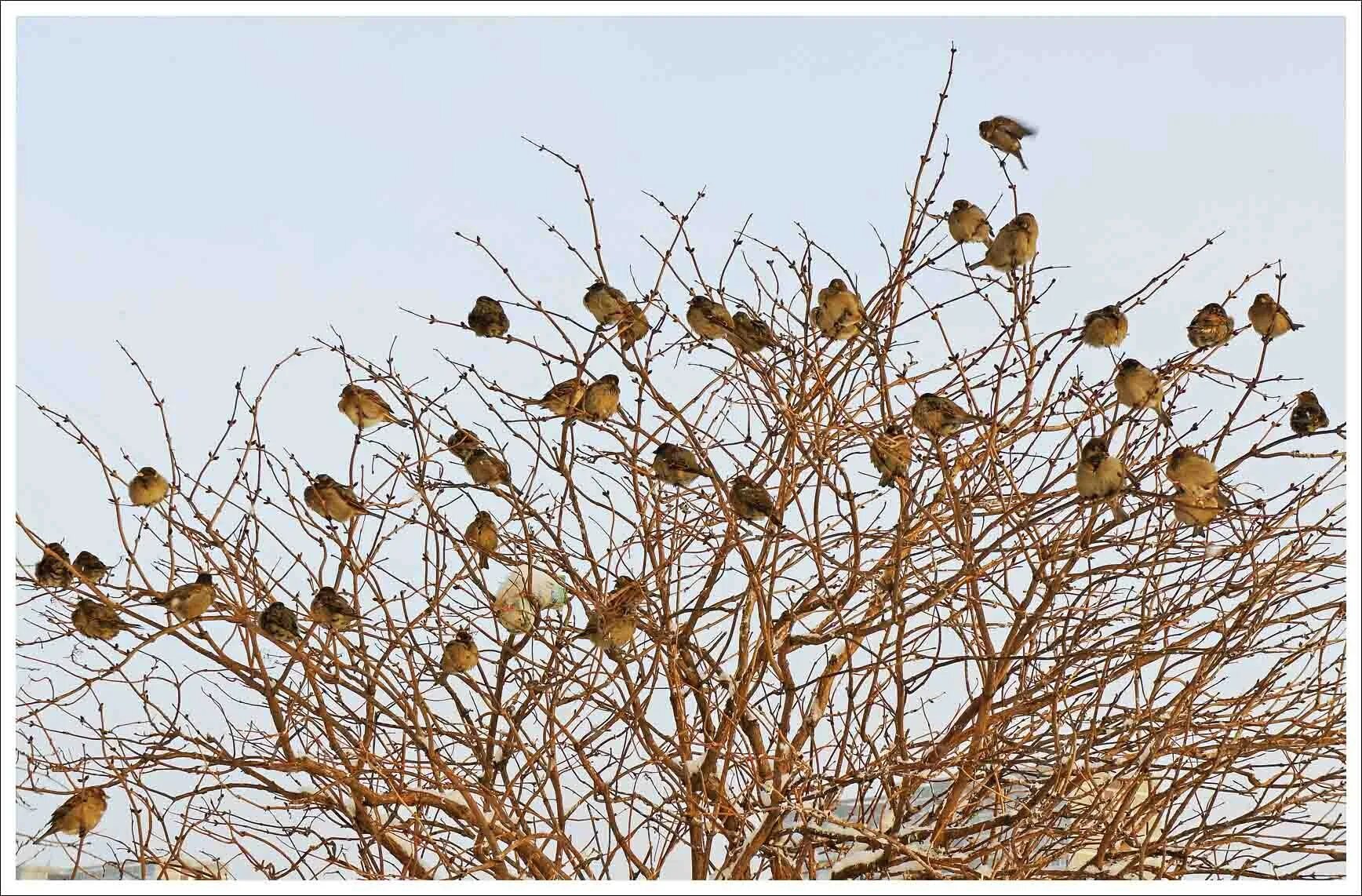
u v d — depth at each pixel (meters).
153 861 16.98
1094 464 16.84
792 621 17.34
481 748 17.30
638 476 17.20
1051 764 17.53
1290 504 17.14
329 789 17.33
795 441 17.11
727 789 17.31
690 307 17.16
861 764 17.53
